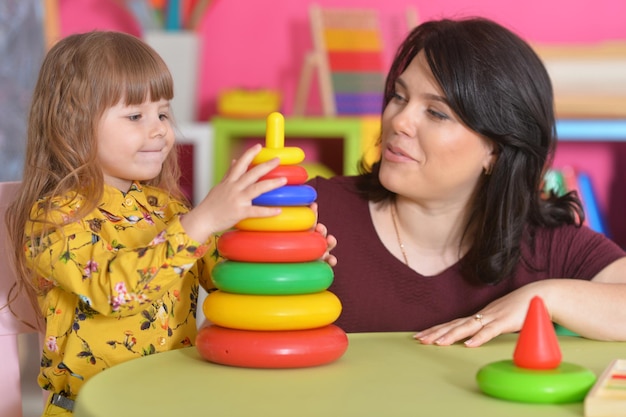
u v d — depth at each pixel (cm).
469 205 161
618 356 129
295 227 121
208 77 352
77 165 144
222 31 350
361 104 324
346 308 163
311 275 120
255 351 117
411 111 152
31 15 320
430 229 162
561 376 104
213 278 122
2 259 150
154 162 151
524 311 138
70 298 142
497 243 159
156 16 330
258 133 314
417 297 163
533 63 157
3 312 150
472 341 134
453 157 151
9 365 151
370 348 132
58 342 142
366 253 165
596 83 312
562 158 344
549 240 166
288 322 118
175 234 123
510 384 104
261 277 118
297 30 348
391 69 162
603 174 343
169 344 147
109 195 150
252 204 121
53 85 148
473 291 163
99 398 104
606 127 308
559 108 313
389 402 103
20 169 322
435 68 150
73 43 151
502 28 158
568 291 141
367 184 170
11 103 319
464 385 111
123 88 146
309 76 323
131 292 125
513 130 154
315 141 352
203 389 108
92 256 131
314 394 106
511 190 158
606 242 166
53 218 137
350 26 327
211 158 314
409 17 333
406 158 154
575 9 341
